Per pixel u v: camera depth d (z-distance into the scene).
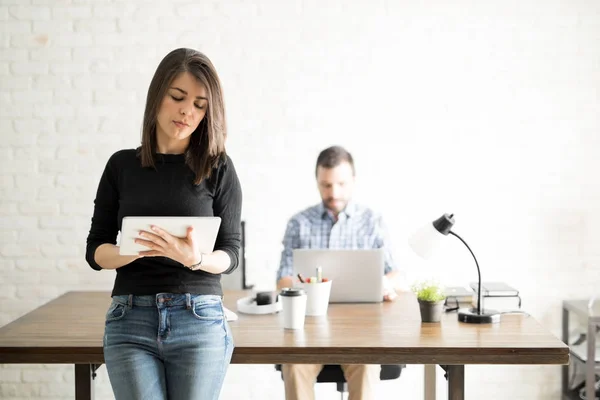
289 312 2.40
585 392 3.78
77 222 3.97
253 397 3.98
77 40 3.93
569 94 3.93
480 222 3.96
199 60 2.02
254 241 3.98
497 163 3.95
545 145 3.94
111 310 2.00
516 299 2.66
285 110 3.95
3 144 3.96
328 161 3.34
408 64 3.93
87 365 2.27
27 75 3.94
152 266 2.00
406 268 3.96
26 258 3.97
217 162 2.09
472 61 3.93
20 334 2.32
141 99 3.95
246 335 2.32
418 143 3.95
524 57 3.92
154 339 1.95
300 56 3.93
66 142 3.96
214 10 3.93
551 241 3.96
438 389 4.01
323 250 2.82
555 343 2.20
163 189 2.05
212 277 2.04
